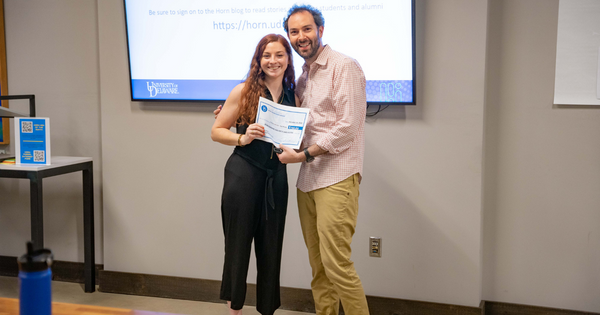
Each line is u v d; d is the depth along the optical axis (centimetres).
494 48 251
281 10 255
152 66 277
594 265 248
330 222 201
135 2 273
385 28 242
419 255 260
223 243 286
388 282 266
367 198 264
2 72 313
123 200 297
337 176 200
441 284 258
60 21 305
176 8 268
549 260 254
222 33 264
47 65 309
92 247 300
